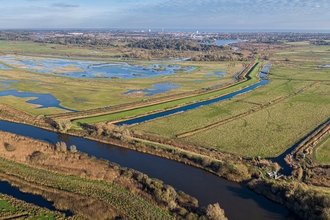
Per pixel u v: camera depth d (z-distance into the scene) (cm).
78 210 6188
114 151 9081
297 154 8706
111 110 12612
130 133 10106
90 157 8362
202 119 11781
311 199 6134
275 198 6650
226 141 9756
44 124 10925
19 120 11375
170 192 6569
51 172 7525
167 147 9144
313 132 10512
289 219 6106
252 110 13025
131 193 6744
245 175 7450
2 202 6228
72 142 9656
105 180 7231
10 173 7488
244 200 6712
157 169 8038
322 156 8675
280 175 7562
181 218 5941
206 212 5838
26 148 8631
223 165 7750
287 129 10806
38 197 6594
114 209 6262
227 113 12569
